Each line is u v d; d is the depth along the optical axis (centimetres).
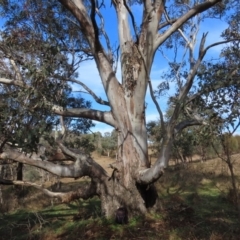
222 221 984
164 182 1750
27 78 797
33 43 986
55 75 850
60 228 1041
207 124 805
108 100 1129
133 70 1102
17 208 1584
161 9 1105
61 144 1087
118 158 1099
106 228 981
